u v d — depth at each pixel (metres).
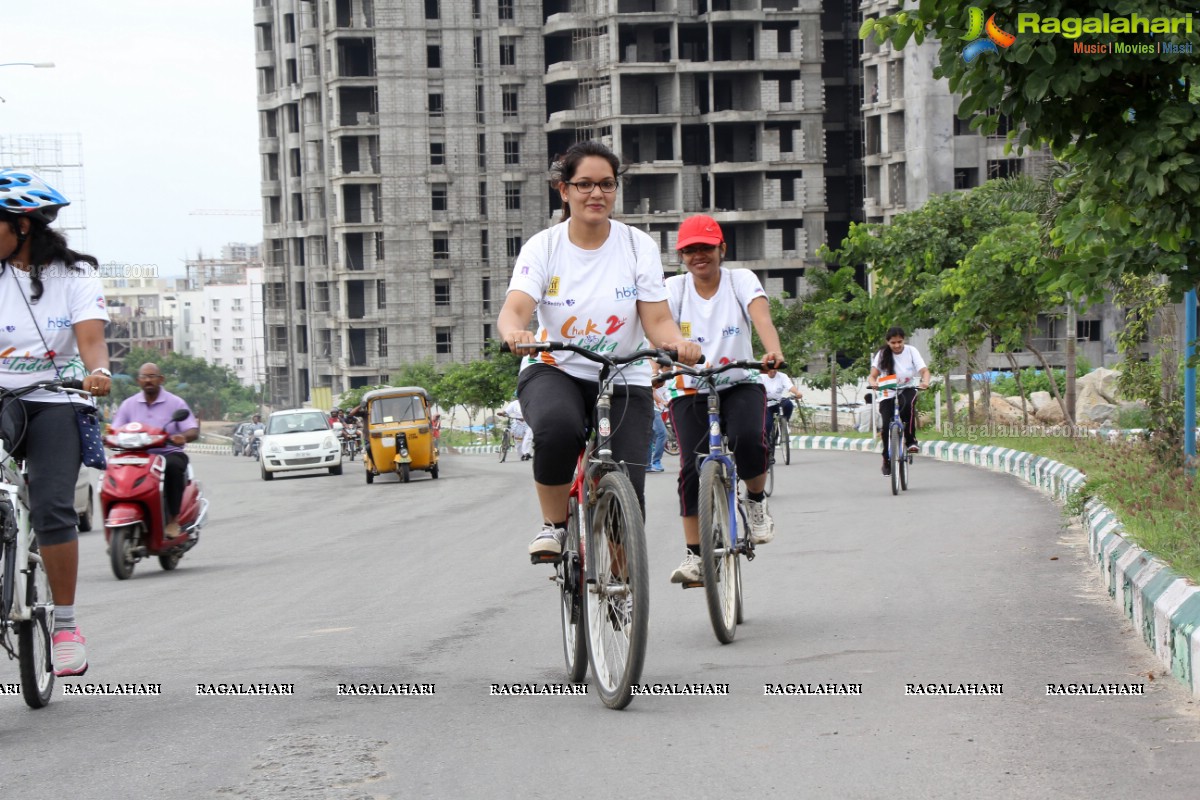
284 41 102.69
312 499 25.78
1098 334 69.62
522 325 5.93
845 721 5.37
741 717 5.46
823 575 9.76
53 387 5.98
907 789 4.44
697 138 87.94
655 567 10.93
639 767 4.77
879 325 35.53
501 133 93.38
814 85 86.88
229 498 27.84
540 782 4.61
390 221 93.31
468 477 31.84
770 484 17.66
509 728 5.39
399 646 7.57
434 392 80.75
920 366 17.22
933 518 13.59
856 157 91.44
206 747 5.23
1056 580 9.10
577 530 6.05
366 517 19.73
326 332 98.75
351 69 95.06
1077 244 8.50
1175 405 14.00
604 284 6.10
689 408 7.86
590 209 6.04
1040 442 21.61
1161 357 16.64
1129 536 8.45
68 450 6.12
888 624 7.61
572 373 6.13
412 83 92.94
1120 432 19.69
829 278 39.03
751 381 7.98
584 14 89.50
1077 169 7.92
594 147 6.06
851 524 13.41
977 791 4.40
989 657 6.59
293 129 102.94
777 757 4.85
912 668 6.37
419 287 93.62
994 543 11.23
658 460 26.77
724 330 7.94
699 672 6.43
